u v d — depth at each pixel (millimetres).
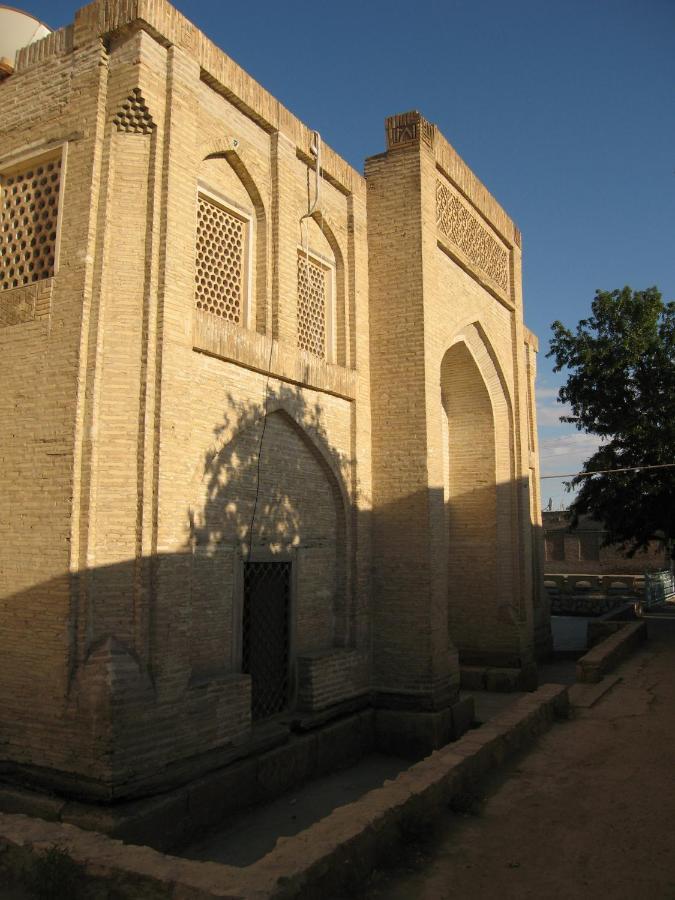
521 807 5402
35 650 5699
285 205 7934
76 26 6434
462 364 11797
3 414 6195
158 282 6117
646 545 18562
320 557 8461
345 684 8312
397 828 4543
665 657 13148
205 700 6152
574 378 18391
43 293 6156
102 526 5730
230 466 7074
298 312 8578
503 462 12297
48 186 6539
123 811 5242
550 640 15125
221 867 3633
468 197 10953
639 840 4770
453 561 12172
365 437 9141
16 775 5598
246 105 7441
